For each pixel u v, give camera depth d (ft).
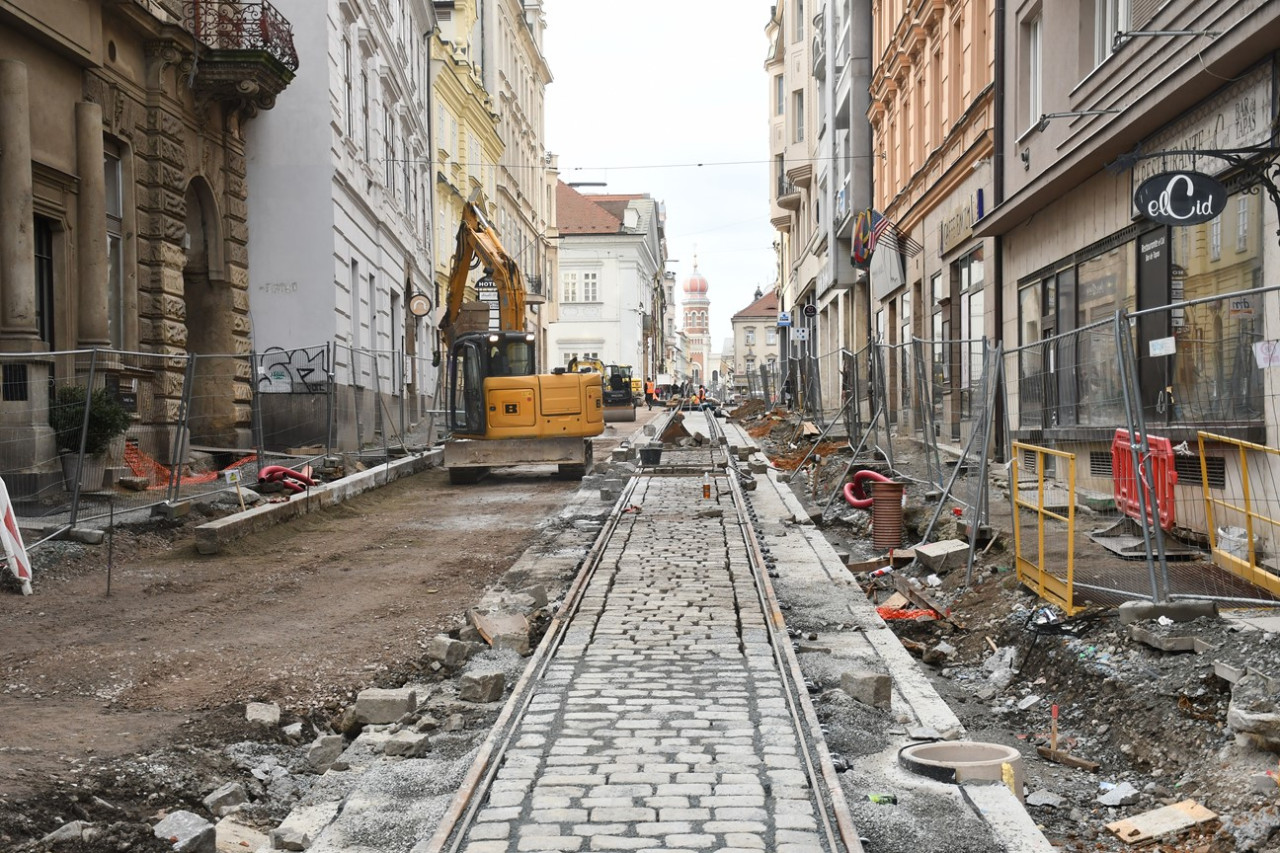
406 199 116.26
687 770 18.06
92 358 41.65
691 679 23.54
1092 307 46.78
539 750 19.08
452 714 22.09
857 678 22.04
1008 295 60.13
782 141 172.35
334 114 79.56
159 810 18.47
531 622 30.12
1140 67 38.04
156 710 23.21
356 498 60.18
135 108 57.41
